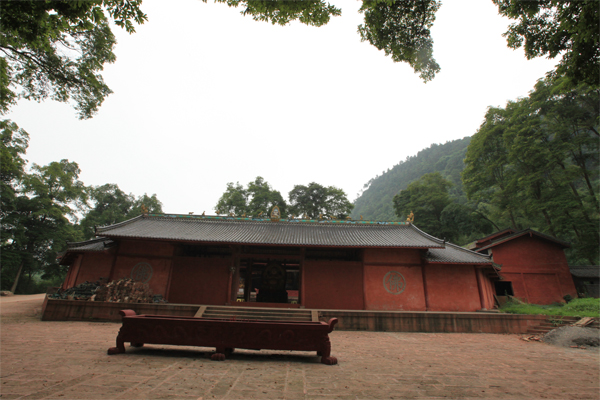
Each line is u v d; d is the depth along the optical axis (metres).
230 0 6.96
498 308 21.73
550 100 32.28
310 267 20.80
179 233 20.84
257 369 6.70
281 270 22.48
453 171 101.00
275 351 9.02
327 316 16.08
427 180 57.91
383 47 10.51
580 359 9.58
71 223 51.69
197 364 6.91
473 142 40.09
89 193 61.12
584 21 7.94
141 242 20.50
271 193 60.78
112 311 15.61
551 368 8.13
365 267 20.67
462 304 19.88
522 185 32.44
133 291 17.47
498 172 38.97
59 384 5.16
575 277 30.00
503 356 9.76
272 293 22.14
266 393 5.05
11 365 6.45
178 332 7.67
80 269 19.59
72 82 17.06
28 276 49.53
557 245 29.53
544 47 9.67
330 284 20.45
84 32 16.00
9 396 4.50
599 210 30.08
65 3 6.26
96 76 17.92
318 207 62.06
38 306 22.62
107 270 19.70
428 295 20.00
